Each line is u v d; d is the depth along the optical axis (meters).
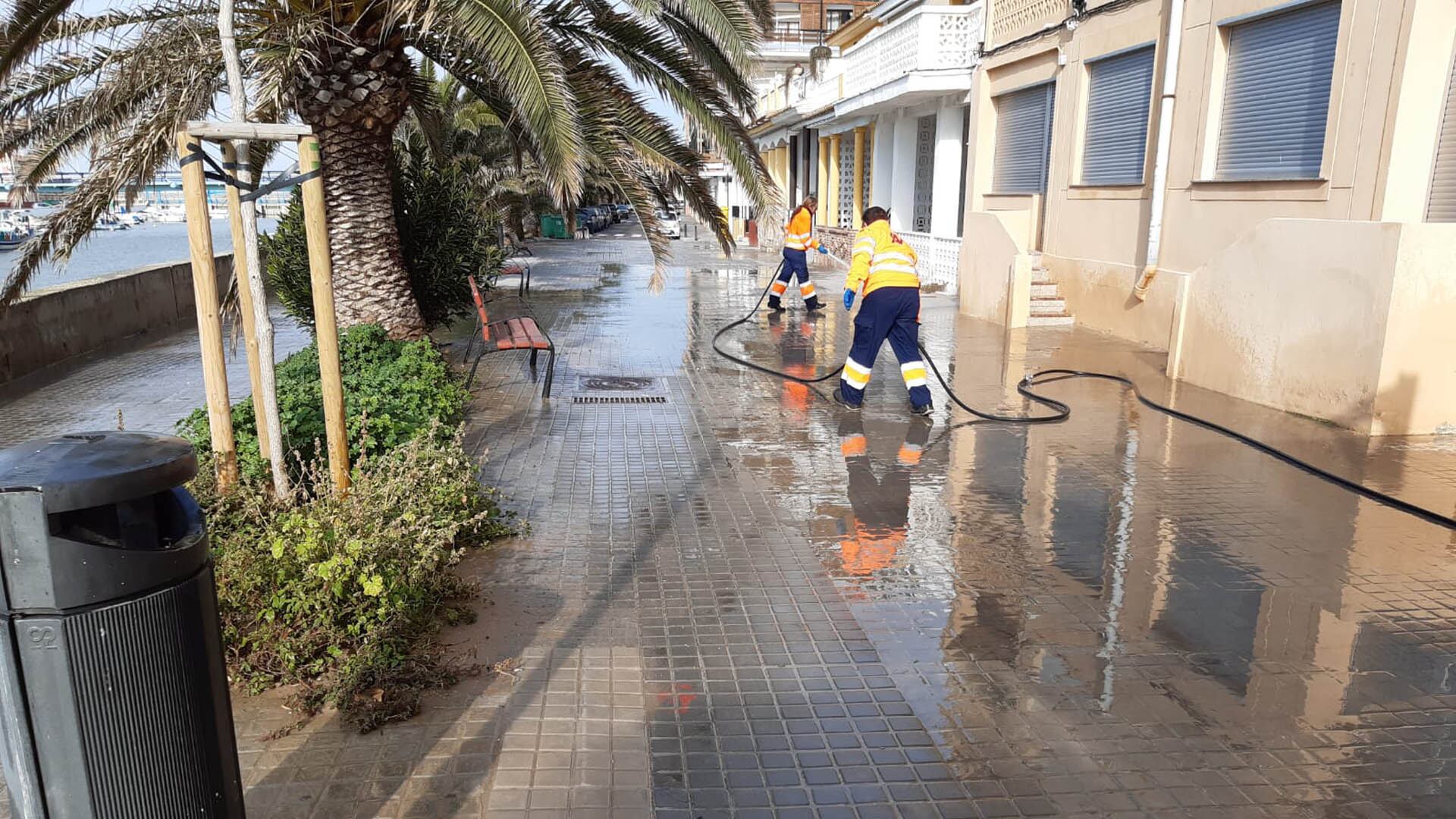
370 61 8.42
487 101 9.56
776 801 2.94
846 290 8.12
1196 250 10.52
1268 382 8.20
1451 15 7.69
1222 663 3.84
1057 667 3.80
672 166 8.77
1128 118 11.89
